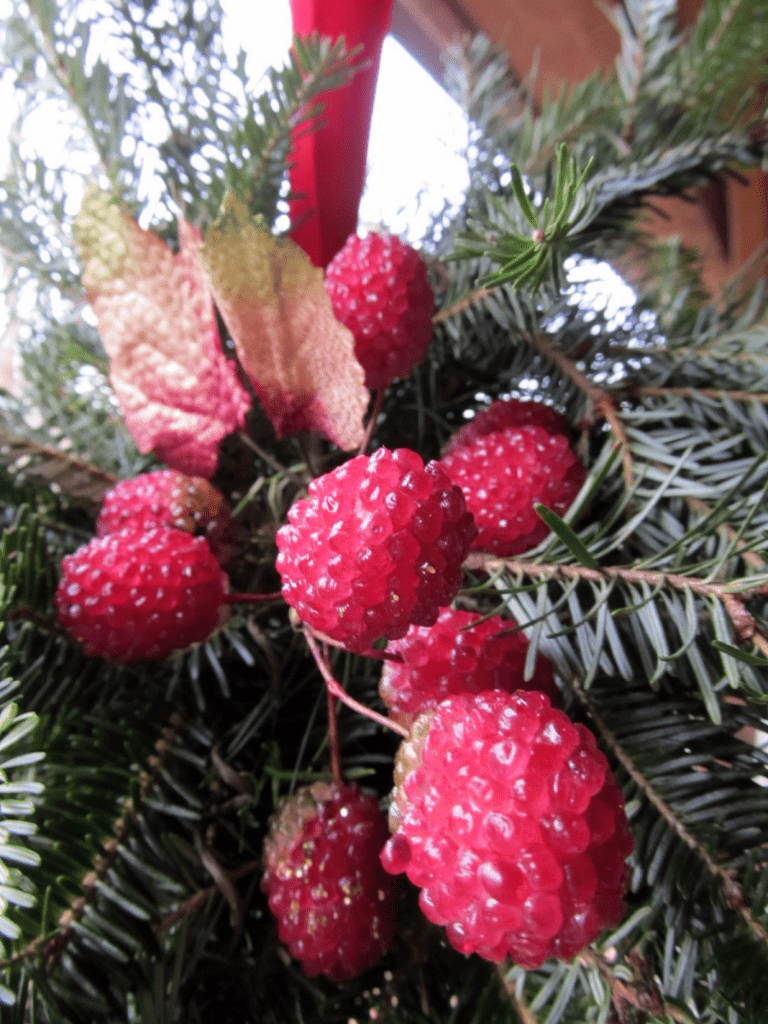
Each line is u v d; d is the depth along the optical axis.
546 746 0.09
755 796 0.12
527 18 0.28
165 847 0.12
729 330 0.18
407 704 0.11
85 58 0.17
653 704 0.13
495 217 0.16
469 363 0.18
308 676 0.15
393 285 0.13
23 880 0.11
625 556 0.14
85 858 0.12
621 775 0.12
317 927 0.11
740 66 0.18
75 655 0.15
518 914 0.08
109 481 0.17
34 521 0.15
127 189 0.18
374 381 0.14
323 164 0.16
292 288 0.12
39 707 0.14
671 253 0.24
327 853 0.12
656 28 0.19
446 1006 0.13
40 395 0.20
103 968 0.11
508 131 0.21
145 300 0.14
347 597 0.10
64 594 0.13
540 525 0.13
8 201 0.19
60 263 0.19
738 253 0.34
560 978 0.12
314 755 0.14
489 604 0.13
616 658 0.11
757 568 0.12
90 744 0.13
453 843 0.09
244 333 0.13
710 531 0.11
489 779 0.09
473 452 0.14
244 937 0.13
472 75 0.23
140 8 0.17
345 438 0.13
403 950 0.13
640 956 0.11
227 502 0.17
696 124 0.18
